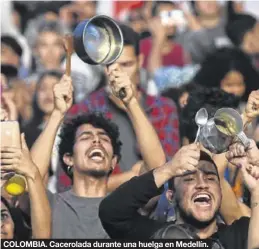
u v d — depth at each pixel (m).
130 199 14.41
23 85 22.25
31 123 20.84
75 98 21.55
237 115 14.47
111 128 15.91
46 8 25.25
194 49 24.23
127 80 15.69
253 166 14.62
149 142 15.85
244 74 20.05
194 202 14.83
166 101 17.98
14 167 14.93
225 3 25.34
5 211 15.37
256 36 24.50
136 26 24.34
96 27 14.77
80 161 15.76
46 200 15.12
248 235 14.79
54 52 24.09
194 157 14.27
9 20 25.38
